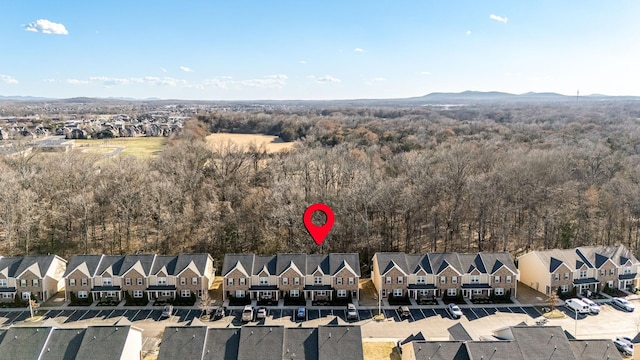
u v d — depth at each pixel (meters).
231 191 101.38
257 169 114.94
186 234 95.50
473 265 79.12
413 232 97.81
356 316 70.38
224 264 77.88
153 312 72.56
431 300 76.94
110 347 53.94
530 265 83.69
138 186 97.56
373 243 93.19
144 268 77.00
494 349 52.88
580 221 94.69
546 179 103.94
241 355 53.47
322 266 78.38
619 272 81.50
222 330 56.28
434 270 77.94
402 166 115.50
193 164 111.06
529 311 73.62
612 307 74.94
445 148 126.88
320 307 74.75
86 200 93.25
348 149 137.75
